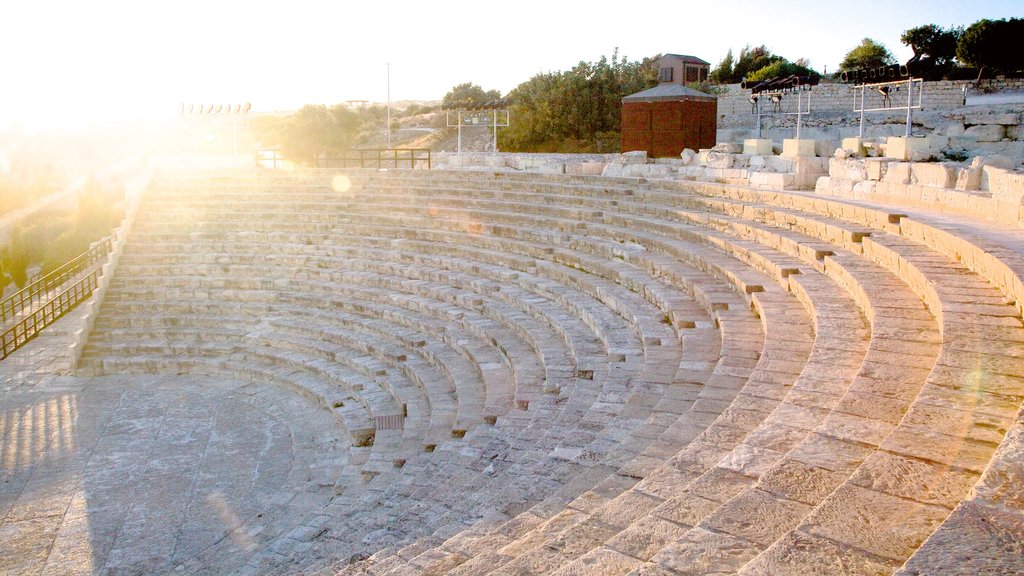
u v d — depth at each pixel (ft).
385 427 46.26
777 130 89.81
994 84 87.86
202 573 32.81
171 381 61.62
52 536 36.55
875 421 18.42
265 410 54.29
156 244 80.79
